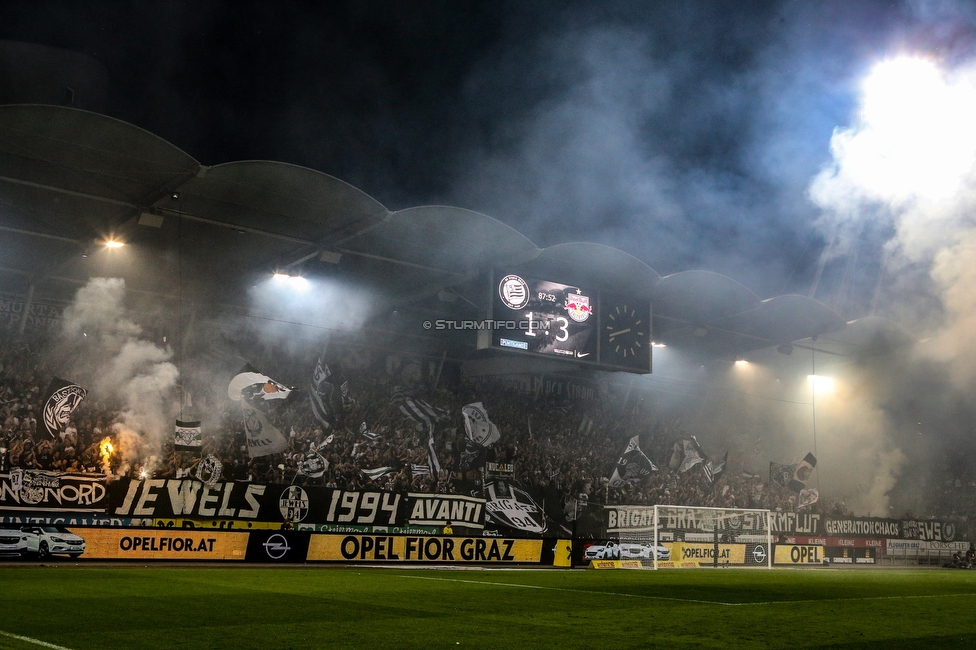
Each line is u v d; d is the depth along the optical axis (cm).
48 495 2347
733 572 2862
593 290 3472
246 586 1547
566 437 3953
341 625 1017
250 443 2862
